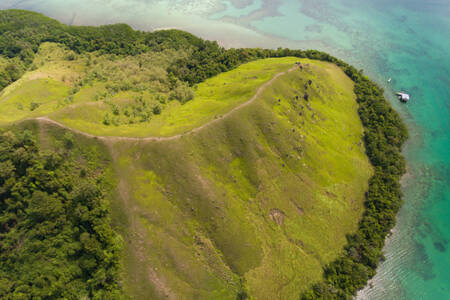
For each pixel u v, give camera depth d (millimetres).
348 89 132625
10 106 103500
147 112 107938
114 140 81938
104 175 78188
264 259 76875
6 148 69375
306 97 113375
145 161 81375
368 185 99625
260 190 86875
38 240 64312
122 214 74250
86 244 65438
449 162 112625
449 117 131875
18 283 60188
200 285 70438
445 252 87875
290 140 96625
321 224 86438
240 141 91812
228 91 118375
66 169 75250
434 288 80562
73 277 65500
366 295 77875
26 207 67062
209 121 93375
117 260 69625
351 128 115438
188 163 82750
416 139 121188
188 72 138125
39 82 120750
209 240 75938
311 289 74812
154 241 72312
